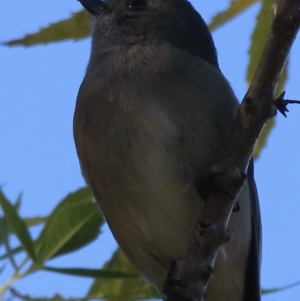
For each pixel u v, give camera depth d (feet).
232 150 17.40
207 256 17.52
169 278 19.48
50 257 17.15
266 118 16.80
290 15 15.16
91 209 17.54
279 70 16.16
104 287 18.85
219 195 17.54
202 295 17.42
